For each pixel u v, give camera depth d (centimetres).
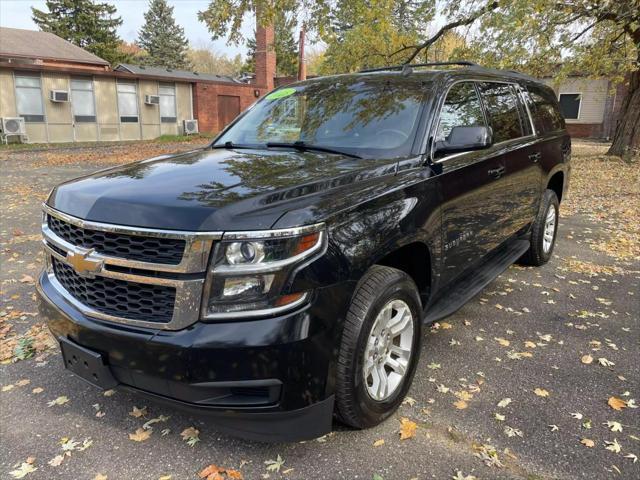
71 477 242
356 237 241
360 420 258
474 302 462
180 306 216
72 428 279
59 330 255
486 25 1121
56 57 2920
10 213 854
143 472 245
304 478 238
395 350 285
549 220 561
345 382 241
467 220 352
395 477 239
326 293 224
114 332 228
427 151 318
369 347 257
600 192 1066
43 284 280
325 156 316
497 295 480
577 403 299
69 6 4422
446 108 349
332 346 228
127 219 228
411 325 288
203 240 212
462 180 338
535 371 337
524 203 473
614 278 529
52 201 275
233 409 219
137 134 2688
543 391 311
